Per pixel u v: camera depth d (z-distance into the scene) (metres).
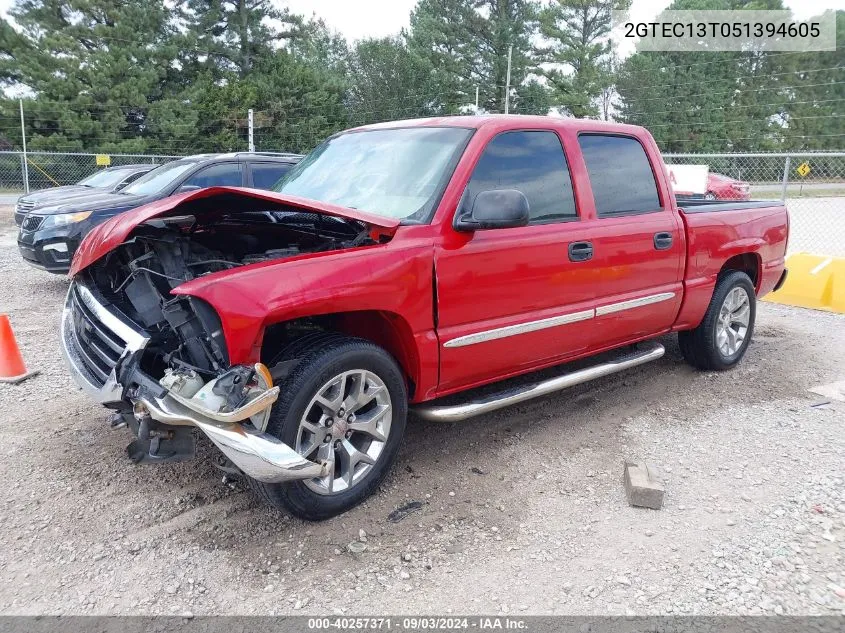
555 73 49.97
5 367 5.33
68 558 3.10
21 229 8.72
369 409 3.58
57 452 4.10
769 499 3.67
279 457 2.91
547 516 3.51
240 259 3.93
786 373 5.79
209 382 2.95
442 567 3.08
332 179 4.31
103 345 3.52
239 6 42.66
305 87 43.12
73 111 33.44
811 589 2.93
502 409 4.89
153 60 37.00
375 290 3.33
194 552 3.16
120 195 8.73
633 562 3.12
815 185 26.03
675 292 5.00
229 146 38.41
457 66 48.50
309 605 2.83
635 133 4.92
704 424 4.69
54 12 36.09
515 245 3.90
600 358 5.64
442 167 3.85
